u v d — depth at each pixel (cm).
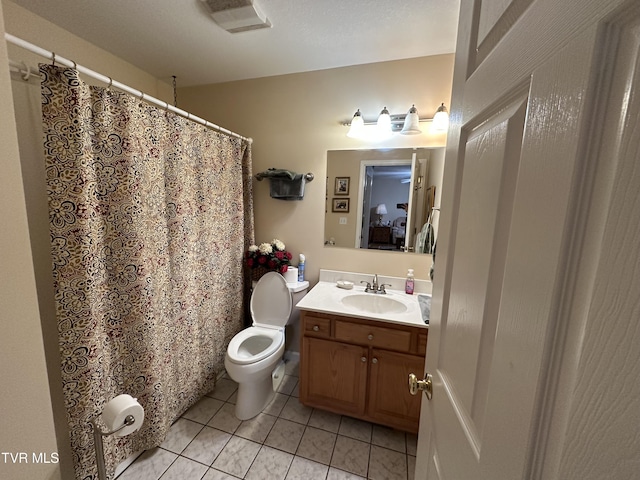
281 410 177
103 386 120
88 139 109
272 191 208
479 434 45
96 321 115
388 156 191
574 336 27
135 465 138
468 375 51
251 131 217
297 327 229
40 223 109
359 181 199
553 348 29
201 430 160
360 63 187
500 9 46
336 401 164
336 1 129
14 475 54
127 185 123
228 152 195
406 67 180
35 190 107
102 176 117
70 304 108
